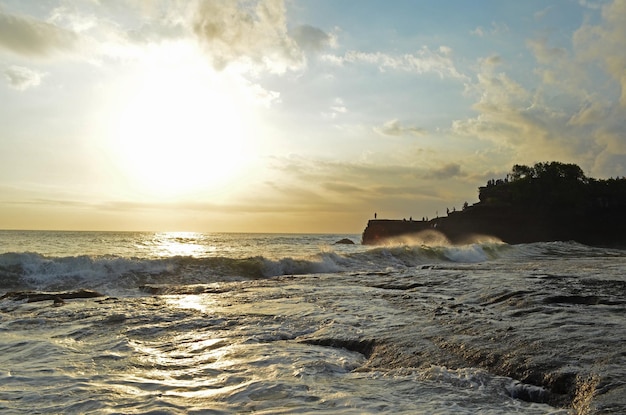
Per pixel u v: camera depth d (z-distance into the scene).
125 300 10.98
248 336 7.27
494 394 4.58
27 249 42.59
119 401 4.39
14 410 4.13
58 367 5.64
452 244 75.56
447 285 12.70
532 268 17.86
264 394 4.55
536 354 5.58
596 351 5.59
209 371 5.43
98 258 16.88
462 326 7.32
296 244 74.12
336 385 4.86
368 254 24.23
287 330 7.72
